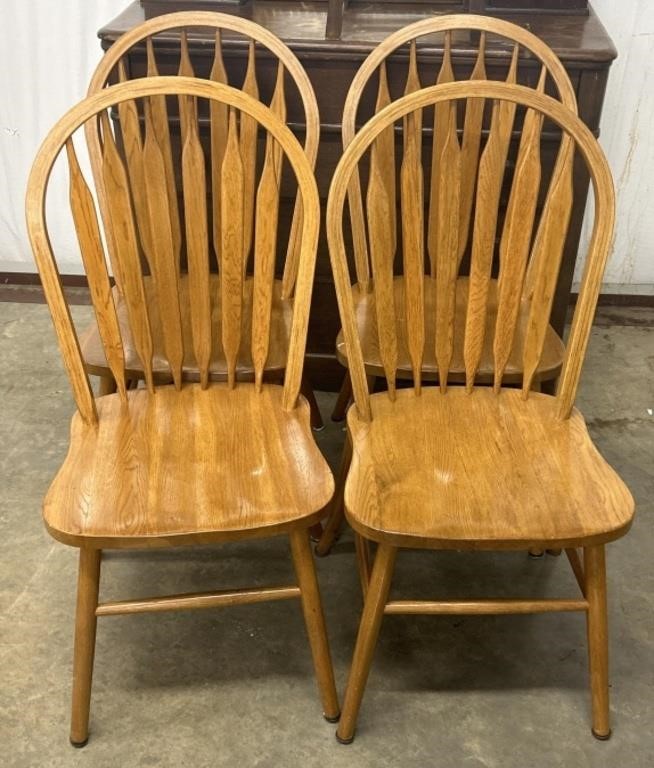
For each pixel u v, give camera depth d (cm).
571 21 185
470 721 145
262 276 137
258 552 179
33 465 198
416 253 136
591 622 133
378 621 130
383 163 163
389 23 185
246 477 129
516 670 154
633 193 246
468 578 173
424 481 129
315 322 211
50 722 143
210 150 184
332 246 128
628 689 150
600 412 220
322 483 128
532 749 140
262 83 175
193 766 137
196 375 151
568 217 133
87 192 130
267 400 146
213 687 150
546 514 122
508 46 171
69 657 154
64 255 271
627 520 122
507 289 140
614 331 256
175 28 172
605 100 229
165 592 168
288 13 190
